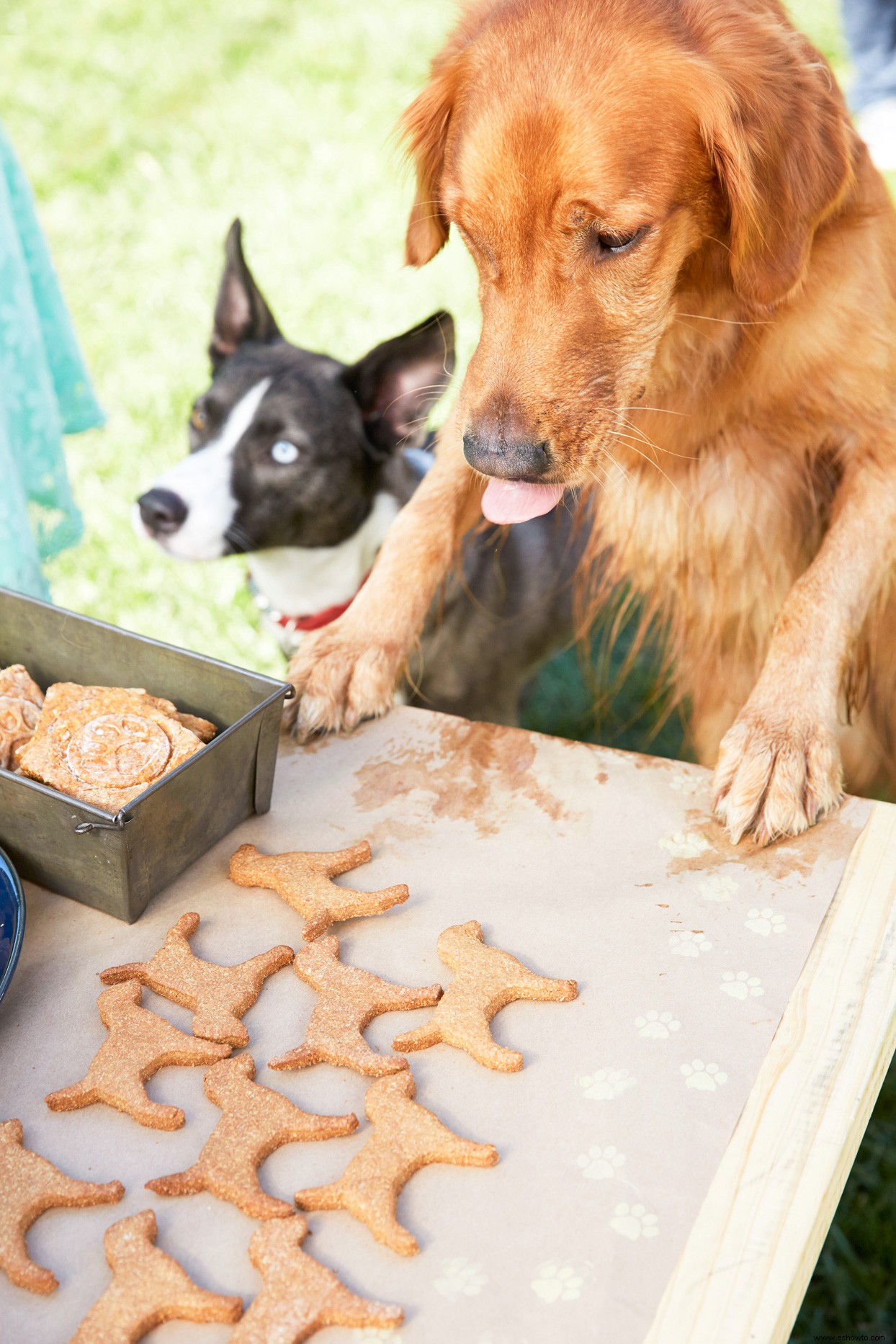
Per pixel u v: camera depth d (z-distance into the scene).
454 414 1.79
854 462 1.84
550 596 2.71
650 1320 0.94
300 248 4.79
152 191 5.30
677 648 2.27
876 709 2.16
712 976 1.24
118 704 1.43
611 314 1.57
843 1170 1.08
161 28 6.78
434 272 4.58
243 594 3.26
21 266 2.37
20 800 1.27
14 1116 1.12
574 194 1.48
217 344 2.75
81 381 2.78
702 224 1.62
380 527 2.69
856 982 1.23
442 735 1.64
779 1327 0.94
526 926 1.31
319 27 6.63
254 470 2.49
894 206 1.87
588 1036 1.18
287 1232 0.99
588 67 1.49
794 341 1.76
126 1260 0.97
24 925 1.21
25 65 6.50
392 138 1.86
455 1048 1.17
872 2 4.58
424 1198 1.03
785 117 1.57
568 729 2.96
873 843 1.42
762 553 2.01
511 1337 0.93
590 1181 1.04
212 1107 1.12
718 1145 1.07
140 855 1.28
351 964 1.27
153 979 1.23
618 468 1.85
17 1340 0.94
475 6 1.73
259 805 1.47
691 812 1.47
